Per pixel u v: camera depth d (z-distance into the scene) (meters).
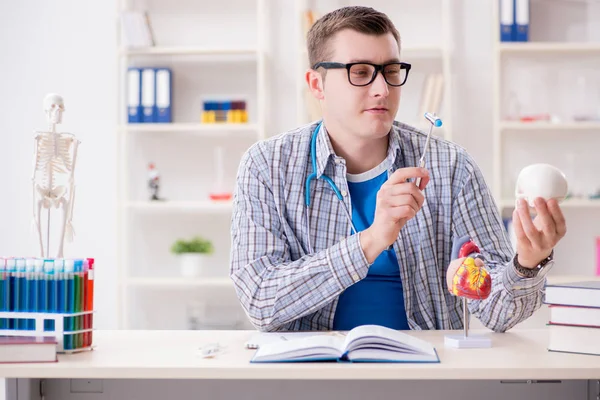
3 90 4.08
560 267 3.93
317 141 1.80
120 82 4.05
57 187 1.62
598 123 3.72
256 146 1.83
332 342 1.29
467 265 1.46
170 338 1.54
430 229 1.79
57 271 1.37
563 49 3.73
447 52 3.76
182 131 4.06
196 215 4.09
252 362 1.25
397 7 3.96
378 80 1.65
